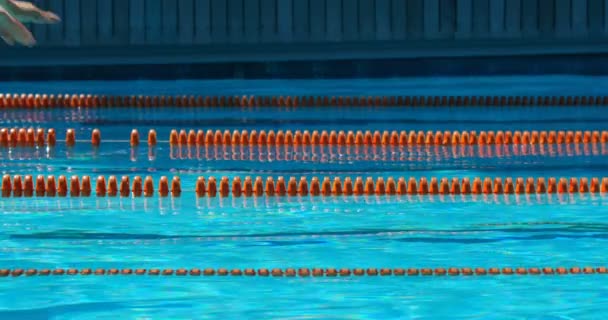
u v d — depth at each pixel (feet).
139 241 70.23
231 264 64.23
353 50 172.04
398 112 137.49
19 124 127.65
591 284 59.52
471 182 91.09
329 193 87.25
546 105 141.59
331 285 59.62
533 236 71.41
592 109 137.39
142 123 129.18
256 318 53.26
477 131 120.16
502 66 165.37
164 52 173.99
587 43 174.40
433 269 62.90
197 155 106.11
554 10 180.34
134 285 59.67
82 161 102.06
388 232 72.84
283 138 114.32
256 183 87.25
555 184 87.81
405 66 164.35
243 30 181.88
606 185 87.81
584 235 71.56
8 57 169.89
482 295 57.41
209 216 78.23
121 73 164.04
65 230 73.41
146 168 98.58
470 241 69.97
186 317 53.52
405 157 105.19
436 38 181.68
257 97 144.46
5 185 87.35
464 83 157.99
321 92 150.82
